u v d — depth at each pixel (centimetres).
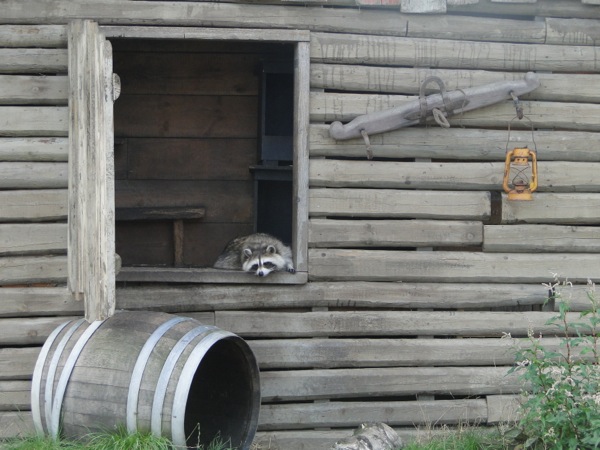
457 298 658
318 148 647
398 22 650
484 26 656
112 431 538
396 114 638
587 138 663
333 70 646
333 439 649
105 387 540
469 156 657
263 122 813
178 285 650
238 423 600
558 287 662
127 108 830
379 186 654
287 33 638
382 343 654
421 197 654
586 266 666
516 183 634
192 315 649
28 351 636
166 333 554
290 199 849
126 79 827
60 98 636
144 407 530
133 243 836
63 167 637
